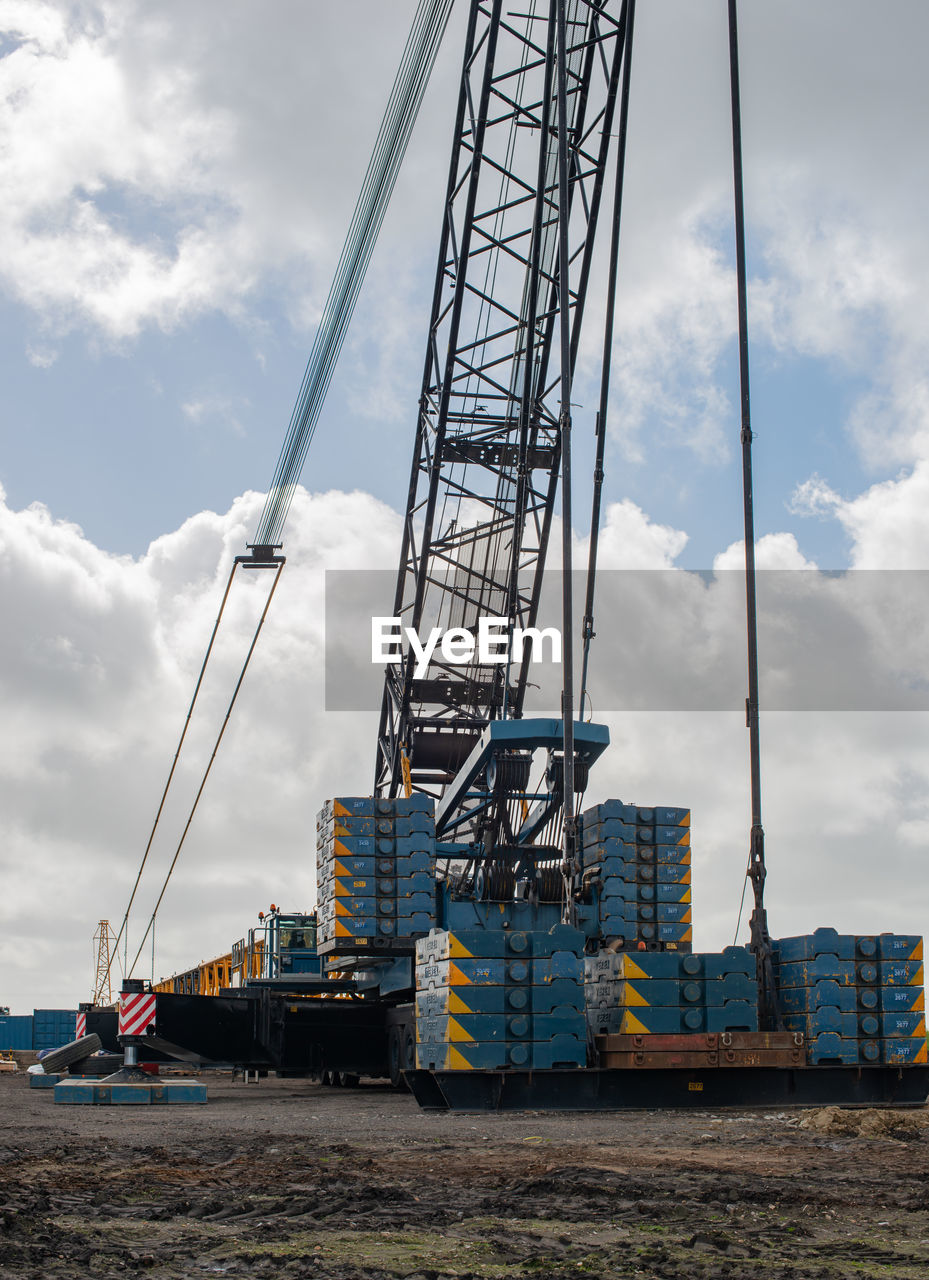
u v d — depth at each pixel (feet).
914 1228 31.94
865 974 73.10
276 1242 29.89
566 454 87.25
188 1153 47.37
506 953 69.36
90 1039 120.06
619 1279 26.16
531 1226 31.94
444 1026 69.82
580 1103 68.23
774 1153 47.52
